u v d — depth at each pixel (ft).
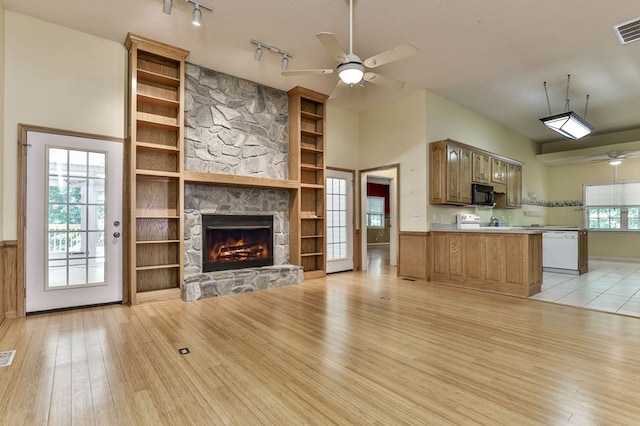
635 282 17.52
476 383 6.84
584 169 28.73
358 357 8.12
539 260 15.37
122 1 10.61
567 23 11.69
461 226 19.40
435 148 17.85
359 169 21.88
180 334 9.64
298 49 13.69
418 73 15.79
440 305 12.91
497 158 21.72
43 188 11.57
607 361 7.88
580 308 12.50
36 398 6.26
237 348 8.66
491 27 11.97
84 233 12.33
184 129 14.47
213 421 5.58
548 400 6.19
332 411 5.88
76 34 12.24
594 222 28.17
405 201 18.92
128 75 13.24
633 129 24.81
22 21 11.28
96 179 12.59
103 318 11.12
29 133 11.35
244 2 10.66
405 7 10.85
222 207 15.72
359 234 21.84
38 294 11.46
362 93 18.37
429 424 5.49
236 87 16.22
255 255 16.93
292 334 9.69
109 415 5.74
